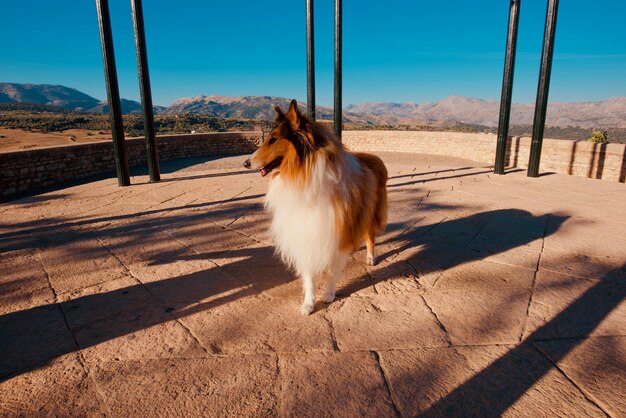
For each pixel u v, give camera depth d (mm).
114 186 9383
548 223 5793
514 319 3076
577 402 2170
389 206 7008
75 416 2129
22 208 7137
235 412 2146
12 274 4066
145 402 2227
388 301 3410
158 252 4715
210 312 3244
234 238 5227
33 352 2707
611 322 3016
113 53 8469
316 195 2789
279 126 2736
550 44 8859
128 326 3035
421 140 17672
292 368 2508
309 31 8703
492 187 8711
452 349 2688
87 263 4367
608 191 8156
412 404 2184
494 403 2178
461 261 4328
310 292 3217
